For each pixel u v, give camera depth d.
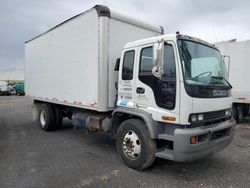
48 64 8.11
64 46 7.05
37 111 9.40
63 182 4.28
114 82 5.67
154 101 4.52
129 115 5.12
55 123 8.58
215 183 4.30
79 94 6.37
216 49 5.29
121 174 4.65
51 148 6.43
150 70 4.60
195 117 4.20
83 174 4.64
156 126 4.50
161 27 6.88
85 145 6.75
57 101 7.57
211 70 4.83
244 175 4.66
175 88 4.17
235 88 10.19
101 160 5.46
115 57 5.67
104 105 5.51
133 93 4.95
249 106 10.70
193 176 4.60
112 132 5.50
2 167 5.00
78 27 6.31
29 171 4.79
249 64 9.72
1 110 15.79
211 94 4.47
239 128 9.68
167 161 5.38
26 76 10.31
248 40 9.70
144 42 4.77
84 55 6.09
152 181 4.36
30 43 9.68
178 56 4.18
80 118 6.82
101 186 4.13
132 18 6.05
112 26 5.59
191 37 4.61
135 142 4.80
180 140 4.03
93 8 5.66
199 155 4.19
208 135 4.31
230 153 6.07
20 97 32.03
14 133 8.37
